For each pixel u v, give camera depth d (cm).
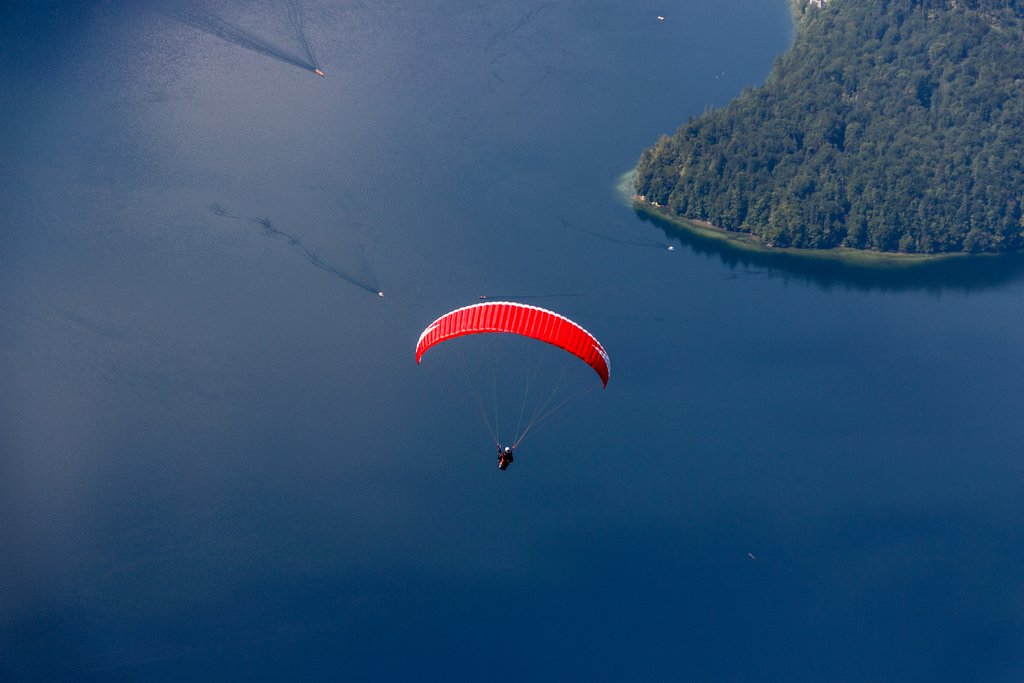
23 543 5750
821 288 8819
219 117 9100
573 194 9112
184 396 6681
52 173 8338
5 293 7344
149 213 8088
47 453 6250
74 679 5125
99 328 7131
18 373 6762
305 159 8812
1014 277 9281
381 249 8056
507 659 5375
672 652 5472
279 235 8038
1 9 9925
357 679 5203
